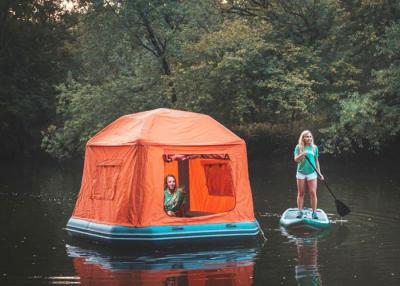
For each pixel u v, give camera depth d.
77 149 29.14
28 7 39.19
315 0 26.23
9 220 13.16
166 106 25.89
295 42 26.67
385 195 16.59
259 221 12.76
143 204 10.23
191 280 8.00
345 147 24.95
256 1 28.95
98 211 11.04
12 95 37.12
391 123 23.53
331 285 7.73
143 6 26.38
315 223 11.74
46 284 7.87
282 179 21.38
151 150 10.48
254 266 8.80
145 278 8.12
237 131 29.80
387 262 8.99
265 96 24.83
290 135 29.31
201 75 24.77
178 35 26.92
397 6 24.94
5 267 8.85
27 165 31.98
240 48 24.36
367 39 25.27
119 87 26.89
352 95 23.33
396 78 22.28
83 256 9.59
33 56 38.72
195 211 12.73
